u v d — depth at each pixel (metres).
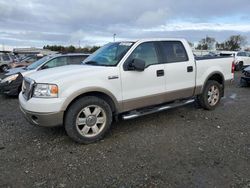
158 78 5.08
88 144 4.35
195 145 4.25
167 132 4.88
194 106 6.81
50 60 9.13
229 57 6.75
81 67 4.67
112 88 4.50
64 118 4.20
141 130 5.00
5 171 3.44
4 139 4.59
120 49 4.97
